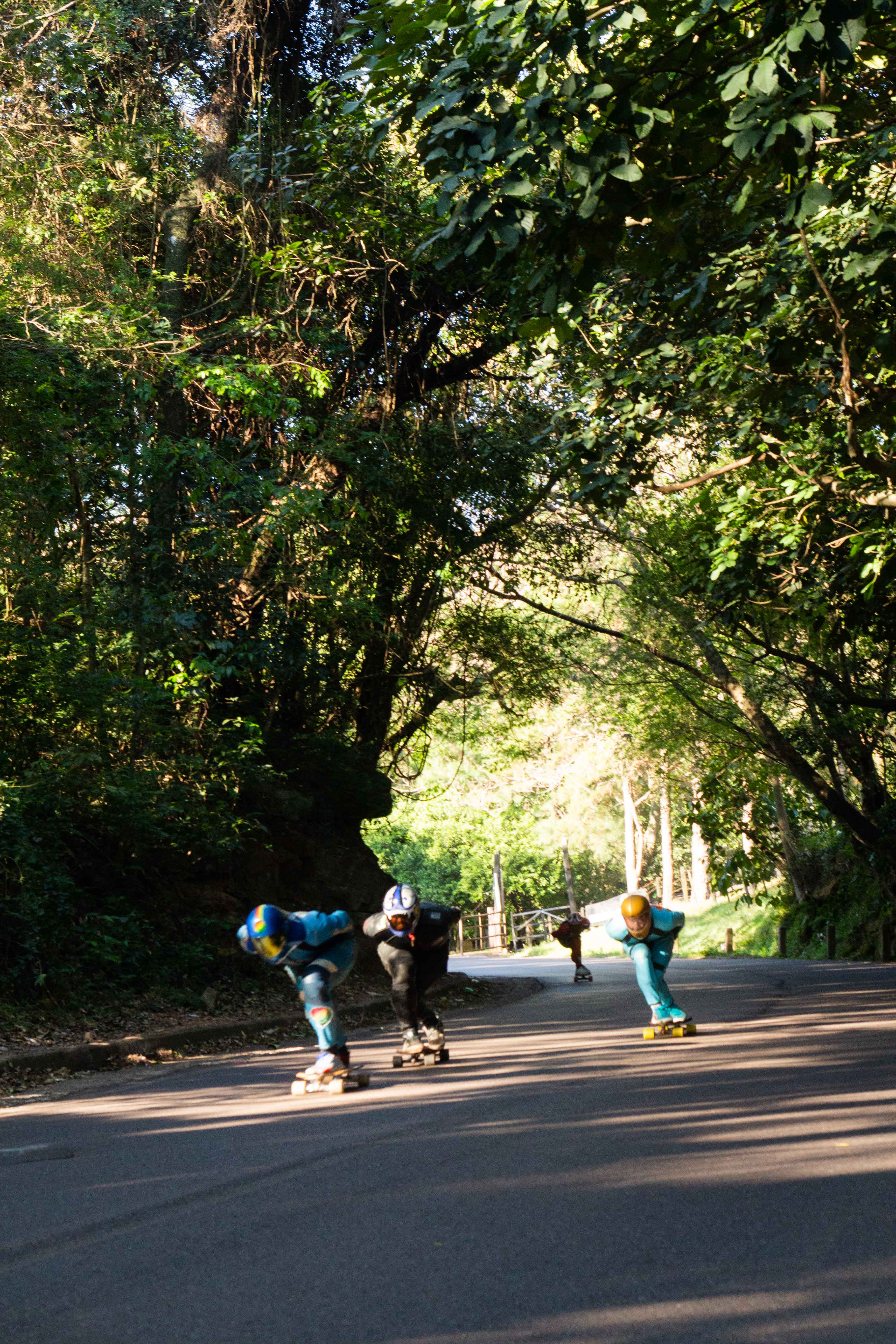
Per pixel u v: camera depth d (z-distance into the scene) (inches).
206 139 720.3
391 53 330.3
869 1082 320.5
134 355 594.9
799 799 1322.6
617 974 1012.5
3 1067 402.3
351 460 714.8
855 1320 148.2
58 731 587.8
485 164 301.1
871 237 384.2
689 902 2285.9
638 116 309.1
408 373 804.6
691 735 1274.6
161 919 636.7
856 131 444.8
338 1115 309.3
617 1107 298.5
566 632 1048.2
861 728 1093.1
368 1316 153.2
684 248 413.7
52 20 591.8
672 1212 197.2
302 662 745.0
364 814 850.8
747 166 377.1
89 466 634.2
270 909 362.0
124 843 622.2
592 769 1958.7
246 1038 527.2
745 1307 153.3
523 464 813.9
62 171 617.9
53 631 601.6
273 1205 212.1
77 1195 225.8
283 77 753.6
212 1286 166.7
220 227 742.5
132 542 653.3
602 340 556.1
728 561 647.1
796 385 486.9
